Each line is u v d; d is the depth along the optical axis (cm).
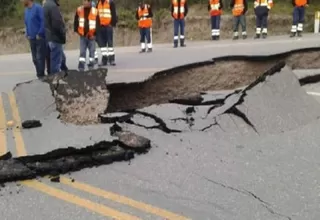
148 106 792
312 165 525
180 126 648
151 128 648
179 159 548
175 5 1541
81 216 415
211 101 743
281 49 1095
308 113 699
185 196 452
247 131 638
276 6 2438
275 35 1950
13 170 494
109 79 830
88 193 461
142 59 1207
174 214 416
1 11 2527
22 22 2514
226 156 557
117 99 810
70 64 1266
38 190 469
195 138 618
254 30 2228
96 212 422
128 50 1603
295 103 708
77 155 544
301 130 650
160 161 541
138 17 1468
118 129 641
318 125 669
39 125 665
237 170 514
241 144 600
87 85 777
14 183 485
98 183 484
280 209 423
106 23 1109
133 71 940
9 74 1103
